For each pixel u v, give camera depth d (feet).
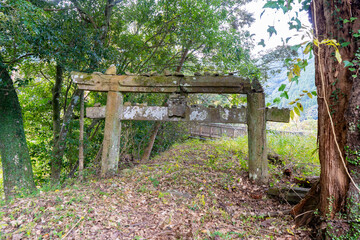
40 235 8.12
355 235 6.76
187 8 21.76
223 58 24.66
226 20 25.72
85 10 21.77
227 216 10.62
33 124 29.19
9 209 10.14
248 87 15.79
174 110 16.81
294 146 20.30
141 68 26.45
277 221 9.80
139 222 9.55
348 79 7.24
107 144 17.25
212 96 44.65
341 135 7.42
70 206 10.25
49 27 16.21
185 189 14.19
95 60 20.07
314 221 8.63
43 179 25.79
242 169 17.69
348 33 7.18
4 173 18.40
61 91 27.99
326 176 7.75
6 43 15.21
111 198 11.86
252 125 15.52
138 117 17.46
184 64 32.12
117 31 25.55
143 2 23.86
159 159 26.21
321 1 7.82
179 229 8.91
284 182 14.75
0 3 12.28
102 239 8.07
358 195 6.95
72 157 24.85
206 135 44.24
